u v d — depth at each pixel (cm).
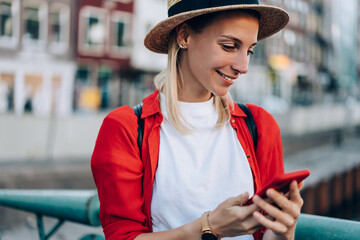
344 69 4209
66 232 435
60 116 1028
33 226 479
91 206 133
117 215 106
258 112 118
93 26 2092
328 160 1038
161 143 112
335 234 107
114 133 109
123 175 106
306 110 1616
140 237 102
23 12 1917
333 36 3959
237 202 88
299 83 3272
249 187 111
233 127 115
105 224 109
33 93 1962
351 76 4306
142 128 111
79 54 2061
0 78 1884
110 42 2133
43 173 839
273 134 116
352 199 850
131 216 106
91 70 2103
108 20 2116
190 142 111
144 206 110
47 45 1978
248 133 115
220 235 91
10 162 942
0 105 1870
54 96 2011
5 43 1888
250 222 86
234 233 89
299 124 1555
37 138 993
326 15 3822
